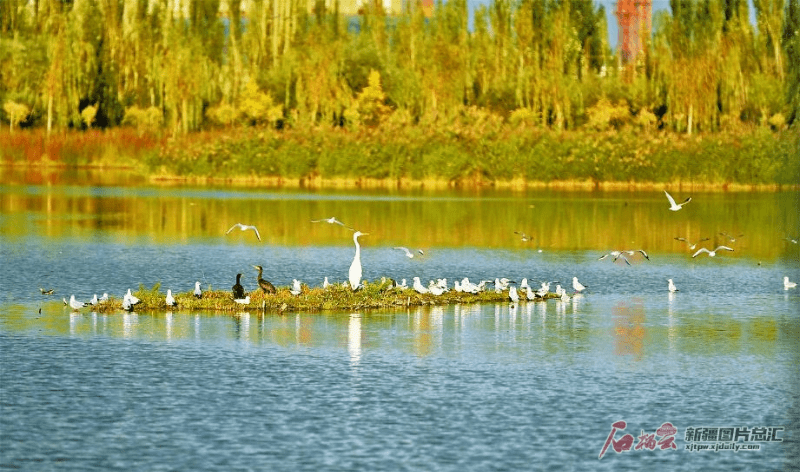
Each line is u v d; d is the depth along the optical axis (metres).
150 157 112.38
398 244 64.94
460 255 60.50
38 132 127.19
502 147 105.44
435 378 30.58
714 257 62.00
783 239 71.31
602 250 64.06
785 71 124.56
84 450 24.19
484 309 42.03
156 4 141.75
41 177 113.81
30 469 23.03
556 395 29.11
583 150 105.19
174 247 61.94
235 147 109.44
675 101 122.00
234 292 40.59
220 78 135.62
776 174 105.06
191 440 24.84
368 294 42.50
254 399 28.09
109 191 97.88
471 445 24.77
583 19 143.12
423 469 23.20
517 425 26.34
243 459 23.67
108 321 38.03
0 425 25.81
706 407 28.30
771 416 27.59
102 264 54.09
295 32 140.62
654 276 53.53
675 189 104.69
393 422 26.36
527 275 53.09
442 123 109.44
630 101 129.12
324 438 25.06
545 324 39.06
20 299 43.16
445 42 125.44
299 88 121.06
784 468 23.98
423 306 42.12
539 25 136.50
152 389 28.92
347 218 78.12
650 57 131.62
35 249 59.66
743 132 108.12
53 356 32.53
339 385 29.59
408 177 106.12
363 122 121.25
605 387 30.08
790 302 45.44
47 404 27.50
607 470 23.59
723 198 97.12
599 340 36.41
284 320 38.59
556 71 123.81
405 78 124.31
